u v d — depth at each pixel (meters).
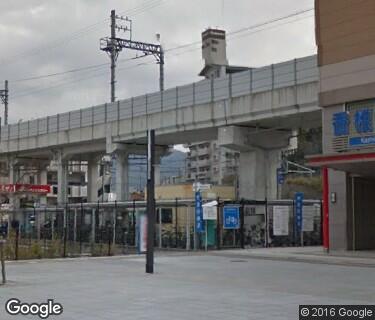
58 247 29.22
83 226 42.56
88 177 72.44
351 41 27.81
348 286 15.60
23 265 22.42
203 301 12.70
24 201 73.50
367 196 30.36
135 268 21.09
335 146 28.12
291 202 35.56
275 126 45.03
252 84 41.78
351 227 29.39
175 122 48.03
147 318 10.64
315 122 42.84
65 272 19.56
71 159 69.38
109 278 17.64
